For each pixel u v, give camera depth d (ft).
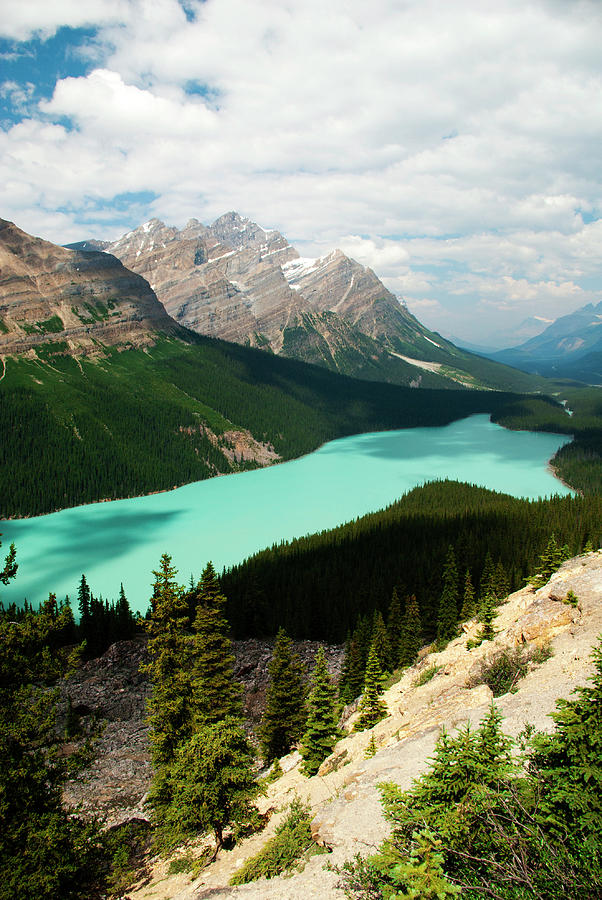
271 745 156.87
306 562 399.24
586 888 37.22
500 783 48.37
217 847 89.81
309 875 56.59
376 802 68.23
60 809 77.97
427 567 367.66
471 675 107.96
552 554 171.83
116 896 89.92
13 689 79.56
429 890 37.29
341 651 275.80
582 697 51.16
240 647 278.87
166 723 120.06
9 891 66.44
